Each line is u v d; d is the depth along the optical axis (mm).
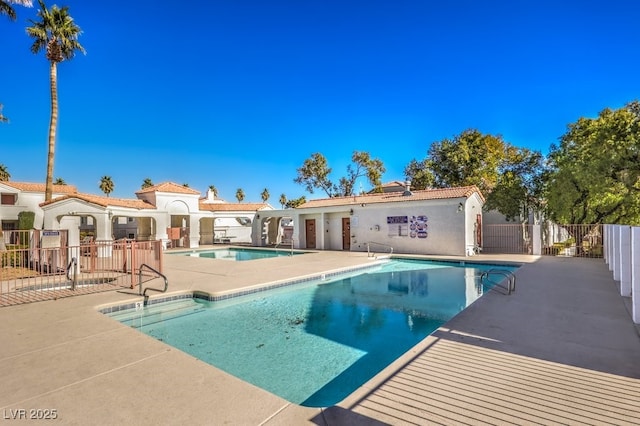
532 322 5707
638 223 17297
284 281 10281
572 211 19188
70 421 2930
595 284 9180
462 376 3711
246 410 3080
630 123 16094
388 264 15703
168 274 11391
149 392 3422
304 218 24297
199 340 6141
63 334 5238
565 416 2920
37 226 29469
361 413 3004
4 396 3367
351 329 6715
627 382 3533
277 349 5715
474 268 14344
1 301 7387
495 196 21703
